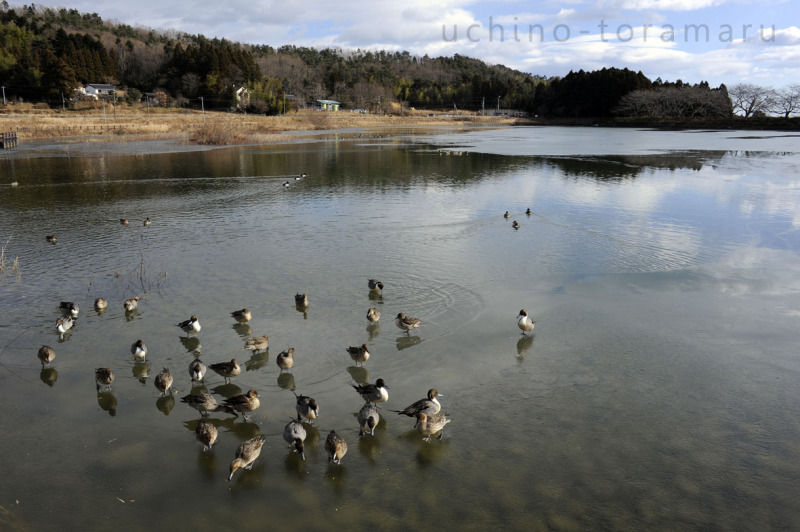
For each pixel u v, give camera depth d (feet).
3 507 33.71
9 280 73.67
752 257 83.71
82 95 567.59
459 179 169.27
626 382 48.37
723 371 50.06
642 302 66.18
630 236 96.58
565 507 33.99
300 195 140.87
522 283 73.05
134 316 61.98
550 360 52.42
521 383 48.42
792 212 114.42
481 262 82.02
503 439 40.75
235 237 97.14
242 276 75.77
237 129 390.83
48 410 44.14
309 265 80.69
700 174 175.94
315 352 54.08
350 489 35.91
